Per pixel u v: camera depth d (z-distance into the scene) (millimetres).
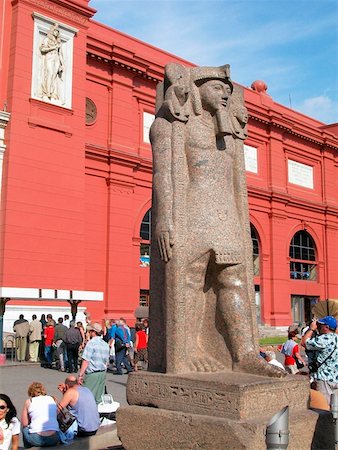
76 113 24375
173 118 6055
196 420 4883
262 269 34531
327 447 5336
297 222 37781
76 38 24875
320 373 7027
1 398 6281
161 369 5738
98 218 26656
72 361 16547
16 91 22469
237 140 6562
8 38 22984
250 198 34656
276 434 3449
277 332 33062
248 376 5316
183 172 5977
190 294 5758
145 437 5242
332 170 41562
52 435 7094
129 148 28188
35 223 22297
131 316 26609
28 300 21266
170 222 5707
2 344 17906
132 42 29453
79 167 24094
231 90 6359
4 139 22281
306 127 39062
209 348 5891
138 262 27781
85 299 20312
